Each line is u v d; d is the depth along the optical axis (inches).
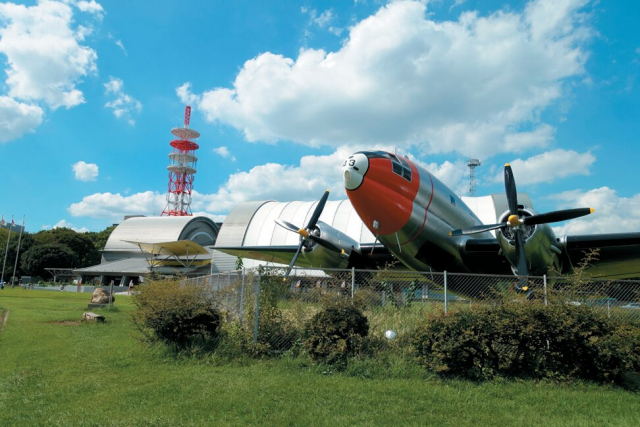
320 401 239.5
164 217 2851.9
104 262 2716.5
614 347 283.0
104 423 199.8
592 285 335.9
